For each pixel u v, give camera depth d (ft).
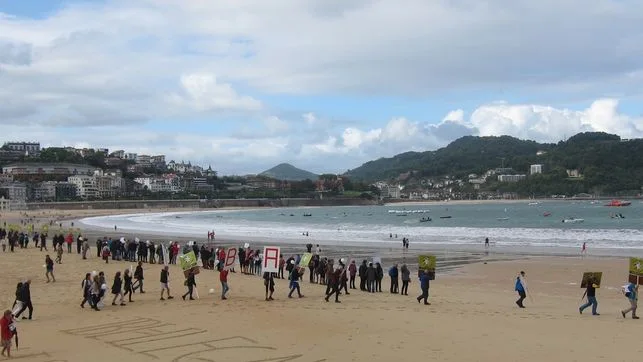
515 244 216.74
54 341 61.82
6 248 189.98
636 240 226.17
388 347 55.83
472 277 130.21
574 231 286.66
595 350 54.95
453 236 263.49
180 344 58.08
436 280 125.90
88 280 82.58
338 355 52.80
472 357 52.13
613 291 108.27
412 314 74.33
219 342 58.44
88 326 69.41
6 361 53.52
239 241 244.01
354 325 66.49
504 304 89.35
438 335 61.21
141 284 96.94
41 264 141.79
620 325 68.23
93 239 264.31
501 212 638.94
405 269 99.71
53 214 620.08
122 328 67.36
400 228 342.23
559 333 62.80
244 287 103.19
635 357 52.34
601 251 185.16
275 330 63.77
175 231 332.80
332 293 87.61
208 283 108.27
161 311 78.02
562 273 134.62
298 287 91.76
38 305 86.28
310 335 61.16
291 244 225.15
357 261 163.12
